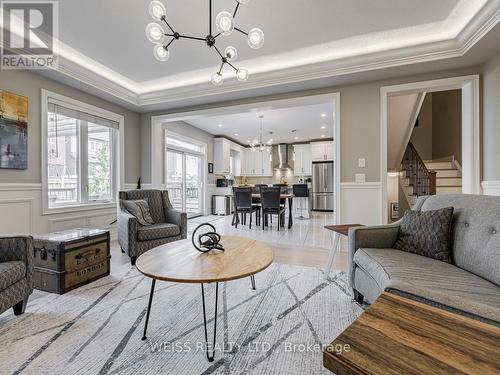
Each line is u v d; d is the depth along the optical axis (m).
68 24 2.41
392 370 0.53
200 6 2.19
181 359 1.33
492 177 2.65
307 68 3.13
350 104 3.35
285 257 3.18
